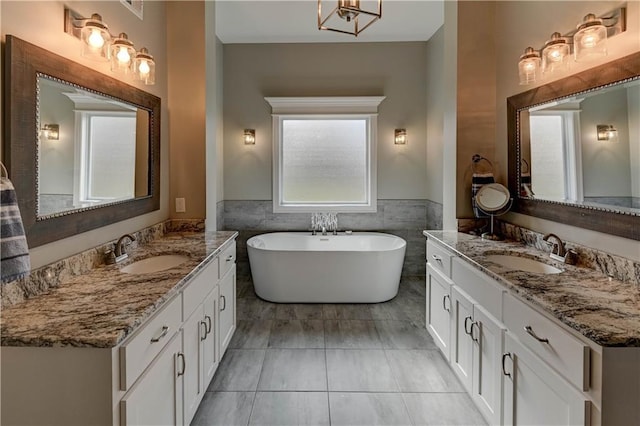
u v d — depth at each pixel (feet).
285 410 6.95
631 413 3.76
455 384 7.80
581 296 4.82
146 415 4.37
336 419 6.72
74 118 5.82
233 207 15.84
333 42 15.51
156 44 9.01
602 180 5.97
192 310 6.14
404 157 15.76
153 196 8.72
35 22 5.05
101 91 6.49
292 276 12.59
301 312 11.85
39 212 5.03
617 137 5.65
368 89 15.60
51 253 5.33
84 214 6.03
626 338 3.68
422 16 13.23
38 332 3.78
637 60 5.28
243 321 11.11
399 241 14.16
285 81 15.60
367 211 15.80
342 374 8.18
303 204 15.99
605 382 3.74
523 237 8.37
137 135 7.95
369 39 15.28
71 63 5.68
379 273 12.53
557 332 4.33
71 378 3.74
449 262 8.02
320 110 15.57
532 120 8.08
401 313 11.77
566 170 6.91
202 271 6.70
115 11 7.11
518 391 5.26
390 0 12.14
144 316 4.25
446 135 10.59
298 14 12.98
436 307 8.93
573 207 6.67
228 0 11.98
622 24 5.62
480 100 9.77
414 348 9.39
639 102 5.27
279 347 9.45
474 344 6.67
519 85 8.57
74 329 3.86
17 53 4.62
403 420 6.68
